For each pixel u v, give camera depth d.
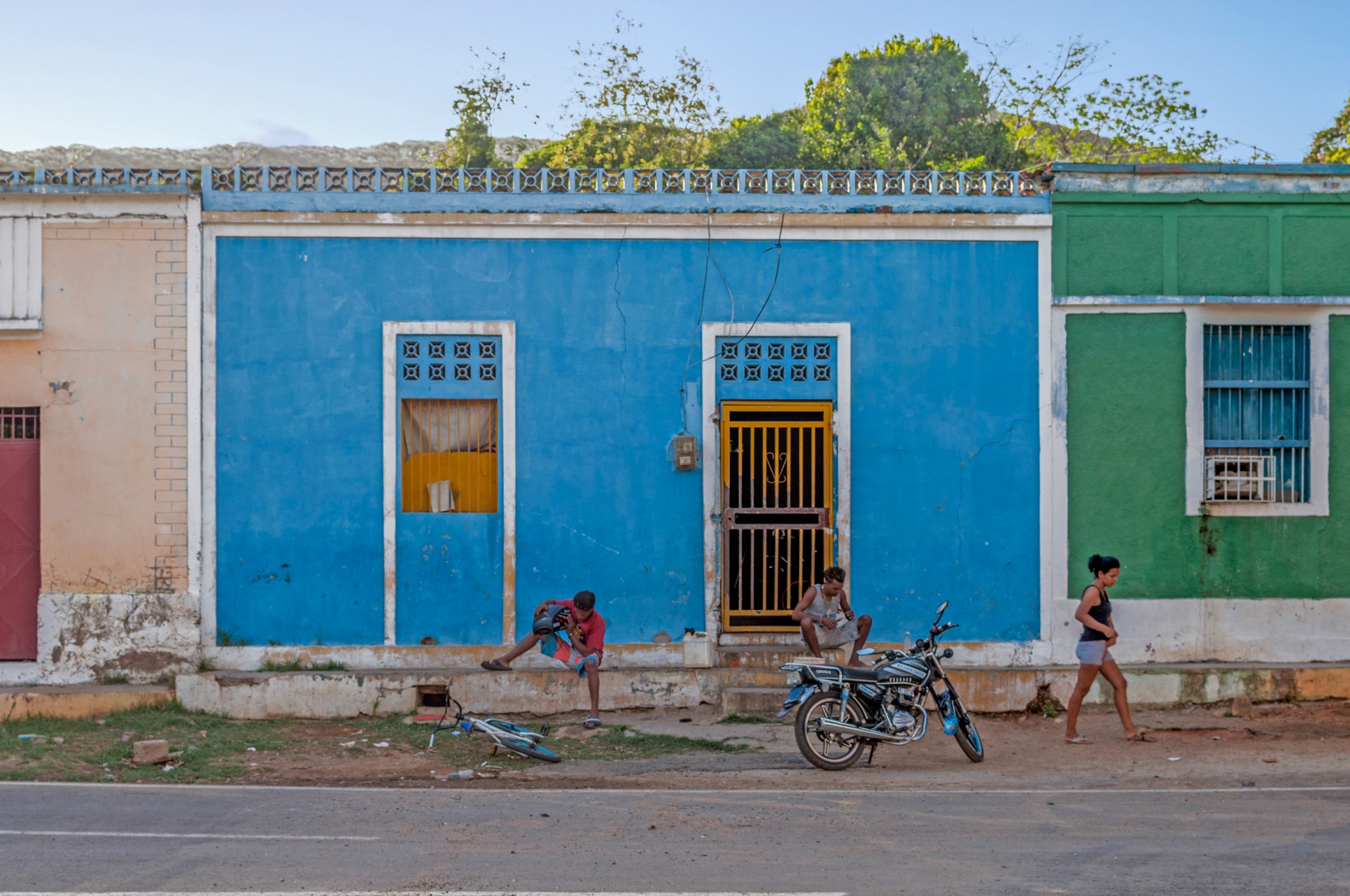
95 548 10.65
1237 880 5.46
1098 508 11.07
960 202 11.05
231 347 10.81
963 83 24.44
